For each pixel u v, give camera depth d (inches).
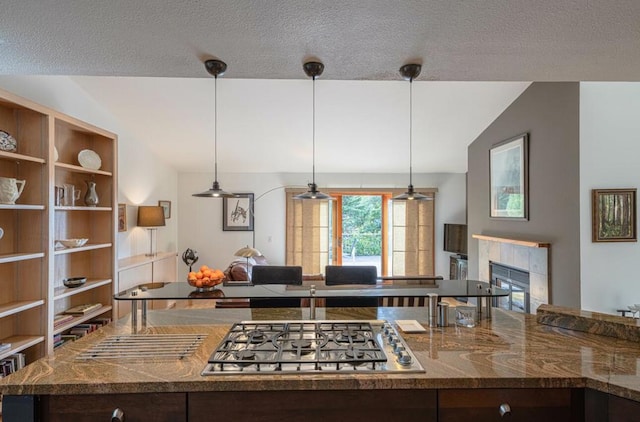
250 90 151.3
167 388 48.9
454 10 54.9
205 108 166.9
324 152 220.2
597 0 52.1
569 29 60.6
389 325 70.0
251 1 52.4
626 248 125.3
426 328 70.4
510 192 165.0
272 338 62.6
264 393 50.1
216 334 67.5
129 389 48.6
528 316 79.3
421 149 215.9
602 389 48.4
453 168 249.9
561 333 67.6
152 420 49.6
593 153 124.3
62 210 128.7
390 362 53.9
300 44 66.7
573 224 127.1
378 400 50.5
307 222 254.8
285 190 254.5
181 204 252.8
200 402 49.9
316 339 62.2
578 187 125.0
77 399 49.5
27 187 108.7
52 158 110.6
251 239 254.2
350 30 61.3
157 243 224.8
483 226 192.2
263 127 186.9
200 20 57.9
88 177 141.4
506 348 59.9
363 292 81.8
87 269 141.0
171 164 241.0
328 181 256.8
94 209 129.7
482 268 191.9
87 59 72.9
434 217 257.0
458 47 67.8
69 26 59.7
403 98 158.6
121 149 183.5
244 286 87.7
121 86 148.1
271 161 235.6
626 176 125.0
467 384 49.6
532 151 149.8
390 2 52.7
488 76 82.6
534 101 147.9
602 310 124.3
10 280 106.7
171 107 165.9
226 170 251.6
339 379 49.6
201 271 81.8
